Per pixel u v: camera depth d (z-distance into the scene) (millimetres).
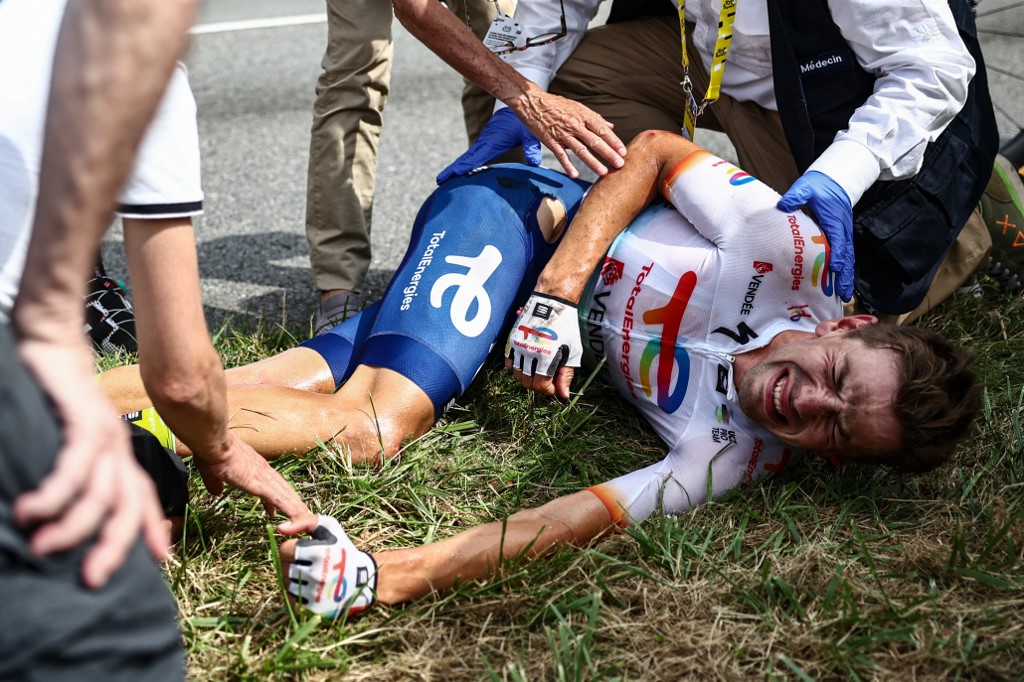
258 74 5504
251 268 3389
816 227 2273
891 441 2074
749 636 1781
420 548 1901
